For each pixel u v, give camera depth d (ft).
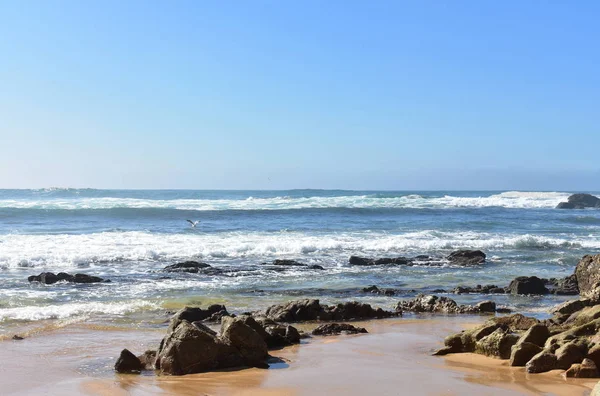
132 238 102.53
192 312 47.14
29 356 35.96
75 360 35.22
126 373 32.55
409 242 104.32
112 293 59.21
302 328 46.60
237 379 31.09
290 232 119.55
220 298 57.67
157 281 66.90
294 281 68.90
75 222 132.67
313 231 122.31
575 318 42.60
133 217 144.05
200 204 186.19
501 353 35.81
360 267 80.59
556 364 32.17
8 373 32.19
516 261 89.35
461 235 119.24
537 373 32.04
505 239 109.09
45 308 50.16
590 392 28.09
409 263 84.07
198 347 32.99
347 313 50.78
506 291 65.00
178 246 93.40
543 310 54.65
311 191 476.13
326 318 49.98
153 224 131.44
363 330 44.98
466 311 53.42
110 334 42.24
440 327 46.75
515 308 55.83
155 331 43.45
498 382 30.27
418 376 31.65
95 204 173.47
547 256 94.48
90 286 63.05
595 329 37.06
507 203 233.14
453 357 36.42
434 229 132.26
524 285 64.28
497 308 54.90
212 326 44.96
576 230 136.26
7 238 98.17
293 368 33.58
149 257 85.87
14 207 150.30
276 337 39.81
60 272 67.00
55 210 145.18
